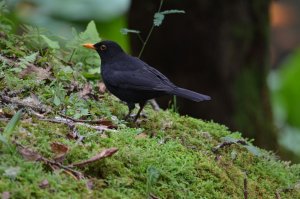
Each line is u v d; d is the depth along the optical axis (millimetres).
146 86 10656
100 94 11328
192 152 9086
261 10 15102
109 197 7188
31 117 8547
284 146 16719
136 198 7445
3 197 6512
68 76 10844
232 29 14875
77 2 17141
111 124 9422
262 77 15391
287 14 30828
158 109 12156
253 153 9477
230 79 15016
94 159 7516
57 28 16531
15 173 6832
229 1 14766
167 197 7836
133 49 15602
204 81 15031
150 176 7582
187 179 8312
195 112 15062
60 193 6895
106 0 17391
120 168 7734
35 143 7609
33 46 11789
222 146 9789
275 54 30859
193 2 14750
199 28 14852
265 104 15516
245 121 15102
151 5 15062
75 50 12328
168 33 15008
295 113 19609
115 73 10992
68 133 8312
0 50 10844
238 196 8672
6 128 7305
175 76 15148
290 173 10297
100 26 17500
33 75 10289
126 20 16172
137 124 10180
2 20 12062
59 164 7363
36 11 16859
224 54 14906
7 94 9328
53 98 9633
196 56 14977
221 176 8711
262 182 9516
